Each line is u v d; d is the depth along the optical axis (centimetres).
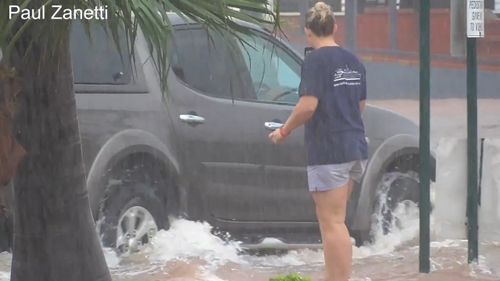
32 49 1415
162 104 2262
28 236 1520
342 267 1956
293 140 2452
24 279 1530
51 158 1498
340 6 5181
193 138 2309
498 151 2391
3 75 1388
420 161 2184
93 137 2156
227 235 2373
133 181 2217
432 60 5184
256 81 2442
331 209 1953
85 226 1547
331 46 1958
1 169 1389
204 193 2325
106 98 2194
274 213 2433
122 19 1251
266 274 2217
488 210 2391
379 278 2166
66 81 1491
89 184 2134
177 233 2273
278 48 2502
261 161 2406
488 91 5366
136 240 2217
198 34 2358
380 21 5200
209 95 2358
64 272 1528
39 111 1480
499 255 2353
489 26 5366
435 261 2306
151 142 2234
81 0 1238
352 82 1953
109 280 1596
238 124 2380
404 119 2645
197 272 2141
